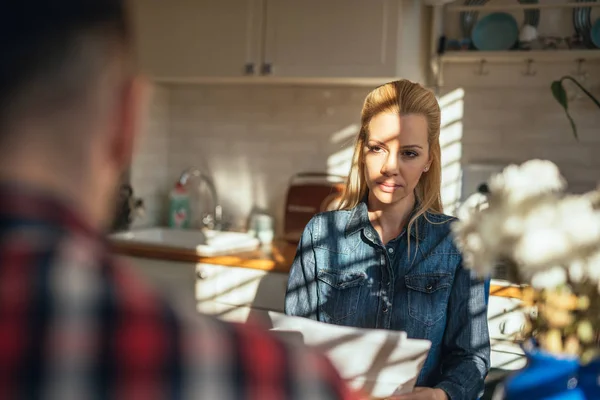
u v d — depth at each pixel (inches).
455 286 62.1
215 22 125.3
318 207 126.9
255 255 117.8
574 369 37.1
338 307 63.7
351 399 18.5
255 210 138.9
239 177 140.0
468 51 116.8
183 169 144.5
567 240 35.8
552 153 119.2
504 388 38.9
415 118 61.1
